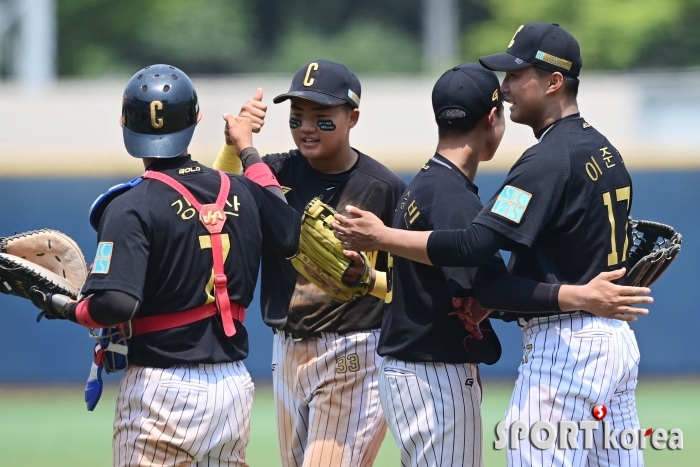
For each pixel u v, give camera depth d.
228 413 14.53
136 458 14.14
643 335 39.47
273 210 15.43
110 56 109.31
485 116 15.58
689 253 39.12
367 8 120.56
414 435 15.53
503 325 39.34
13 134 54.47
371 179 18.25
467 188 15.38
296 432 18.95
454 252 14.30
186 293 14.23
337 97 17.61
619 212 14.82
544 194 14.27
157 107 14.45
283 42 118.94
